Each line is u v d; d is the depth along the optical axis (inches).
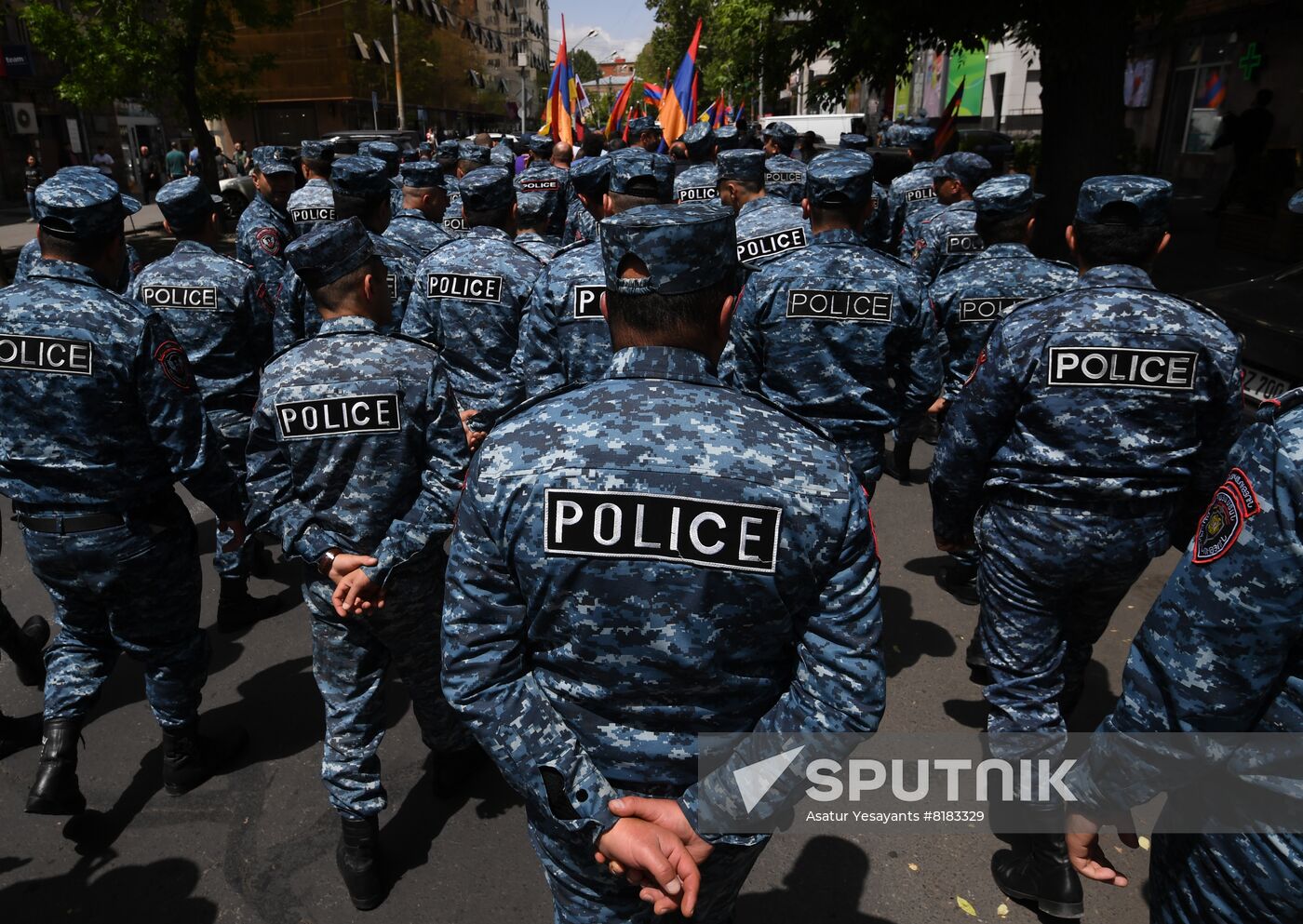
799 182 261.7
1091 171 323.0
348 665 96.7
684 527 49.7
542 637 54.3
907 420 128.3
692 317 53.7
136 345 99.2
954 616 162.7
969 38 320.5
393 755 128.5
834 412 122.3
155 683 113.6
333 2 1300.4
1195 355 85.9
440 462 93.9
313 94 1349.7
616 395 53.0
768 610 51.5
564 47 446.0
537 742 53.6
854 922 97.2
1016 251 149.7
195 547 113.9
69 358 95.7
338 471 91.4
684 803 53.6
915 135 317.7
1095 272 90.9
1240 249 459.2
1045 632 97.1
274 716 136.6
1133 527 90.9
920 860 105.6
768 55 390.3
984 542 100.0
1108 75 312.7
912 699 137.6
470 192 154.0
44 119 1063.6
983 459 97.0
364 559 90.8
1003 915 98.0
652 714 53.7
